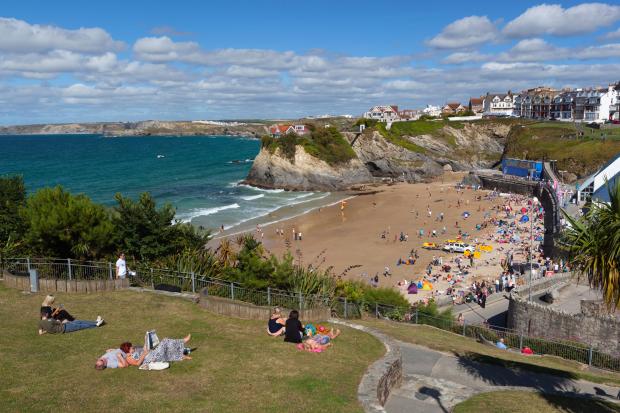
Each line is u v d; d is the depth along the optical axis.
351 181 118.12
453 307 37.12
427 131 149.75
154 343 12.95
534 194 94.56
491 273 49.53
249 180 120.44
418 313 26.89
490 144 151.12
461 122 156.62
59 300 17.95
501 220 75.25
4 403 10.07
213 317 16.77
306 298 20.05
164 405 10.26
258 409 10.27
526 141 124.94
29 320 15.66
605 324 22.69
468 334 25.25
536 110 171.62
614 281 12.31
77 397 10.49
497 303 37.53
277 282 21.64
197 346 14.00
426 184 116.38
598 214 12.94
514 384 15.16
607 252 12.35
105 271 21.47
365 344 15.02
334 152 118.62
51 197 24.25
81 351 13.22
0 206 28.59
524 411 12.05
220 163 168.75
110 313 16.72
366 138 131.62
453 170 139.75
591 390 15.18
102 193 103.25
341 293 26.17
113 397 10.55
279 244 62.62
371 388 11.63
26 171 139.38
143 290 19.69
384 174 128.12
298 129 172.25
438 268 52.22
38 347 13.41
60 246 23.14
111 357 12.25
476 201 91.50
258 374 12.15
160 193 104.88
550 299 31.27
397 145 130.12
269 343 14.46
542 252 56.00
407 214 81.88
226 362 12.86
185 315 16.83
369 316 25.92
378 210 85.88
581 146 105.81
